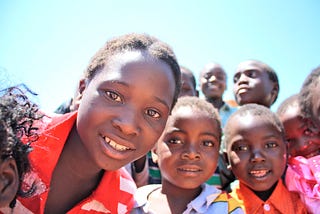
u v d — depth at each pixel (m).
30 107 0.36
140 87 0.37
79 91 0.44
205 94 1.22
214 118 0.63
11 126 0.32
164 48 0.41
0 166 0.30
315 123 0.73
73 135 0.42
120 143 0.37
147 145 0.39
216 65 1.24
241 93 1.04
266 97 1.04
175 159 0.59
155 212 0.57
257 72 1.04
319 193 0.62
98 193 0.43
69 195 0.42
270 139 0.66
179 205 0.59
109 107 0.37
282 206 0.64
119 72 0.37
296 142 0.77
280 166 0.66
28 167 0.34
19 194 0.33
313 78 0.74
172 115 0.61
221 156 0.79
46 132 0.39
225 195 0.60
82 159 0.41
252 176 0.65
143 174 0.71
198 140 0.60
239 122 0.68
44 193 0.37
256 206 0.64
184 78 1.04
